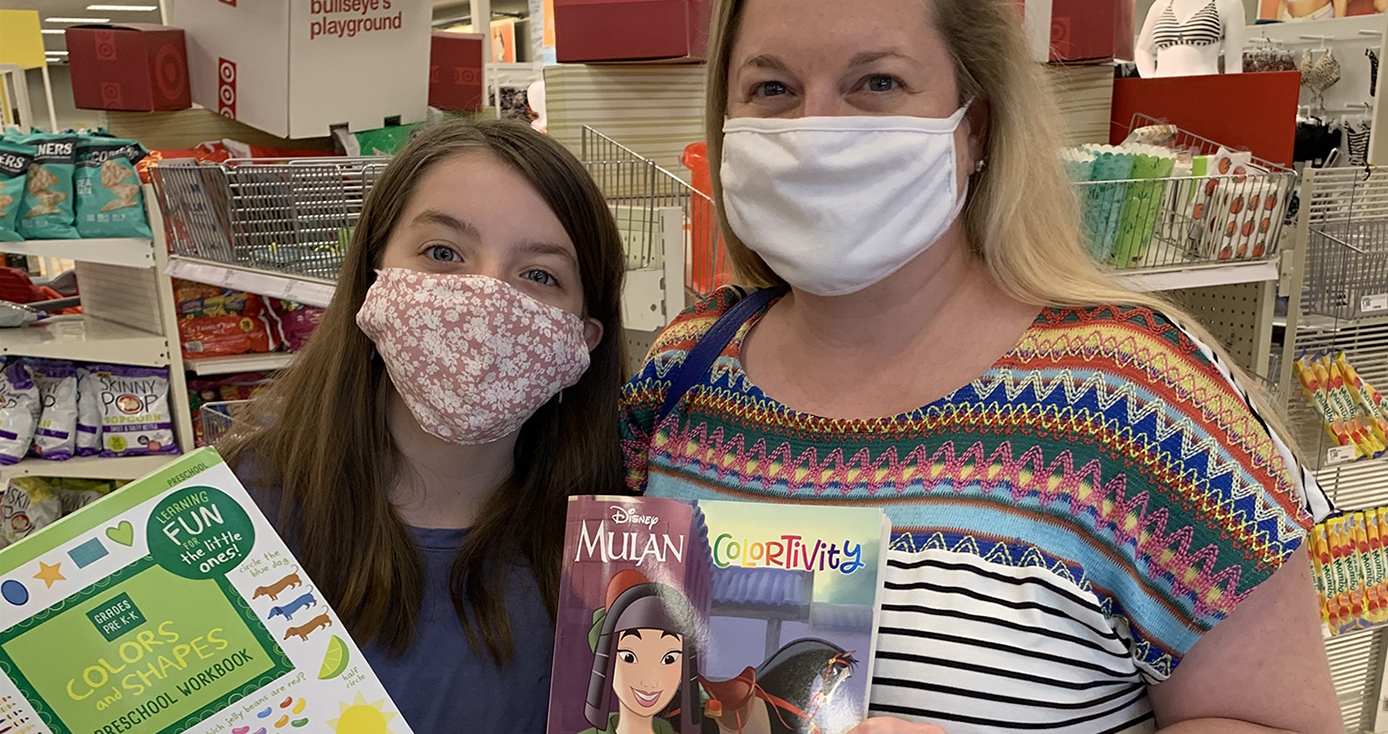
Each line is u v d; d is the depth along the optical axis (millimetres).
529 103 3922
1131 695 1046
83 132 2994
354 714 991
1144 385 992
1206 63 4039
